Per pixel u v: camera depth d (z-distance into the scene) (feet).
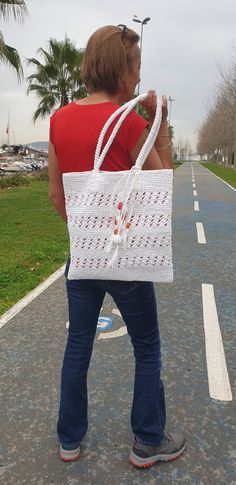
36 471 7.32
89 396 9.41
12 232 29.50
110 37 6.14
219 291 16.66
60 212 7.16
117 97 6.47
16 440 8.05
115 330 12.78
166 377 10.23
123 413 8.86
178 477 7.23
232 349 11.77
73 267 6.36
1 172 108.37
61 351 11.47
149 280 6.20
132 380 10.07
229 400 9.38
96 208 6.05
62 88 93.91
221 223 33.32
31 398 9.34
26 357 11.14
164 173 5.90
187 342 12.07
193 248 24.27
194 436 8.20
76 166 6.29
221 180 96.17
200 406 9.14
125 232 5.98
